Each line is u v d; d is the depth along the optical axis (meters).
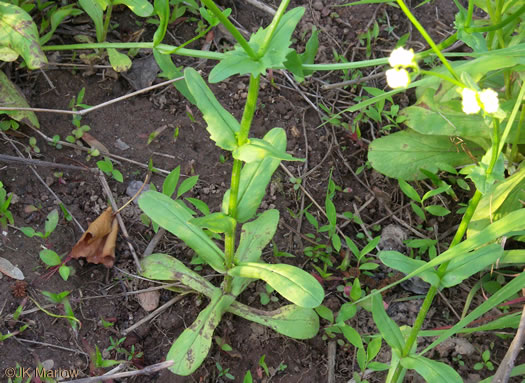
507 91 0.30
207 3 0.18
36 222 0.27
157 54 0.26
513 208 0.28
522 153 0.31
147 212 0.25
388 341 0.23
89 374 0.25
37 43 0.27
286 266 0.24
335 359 0.27
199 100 0.22
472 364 0.28
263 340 0.27
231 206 0.24
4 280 0.26
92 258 0.27
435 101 0.30
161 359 0.26
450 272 0.21
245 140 0.22
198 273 0.28
